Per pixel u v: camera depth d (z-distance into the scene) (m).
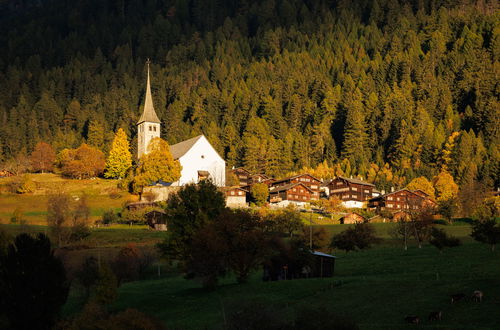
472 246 86.69
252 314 40.75
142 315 43.50
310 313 37.72
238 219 68.19
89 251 95.00
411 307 47.81
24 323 44.81
